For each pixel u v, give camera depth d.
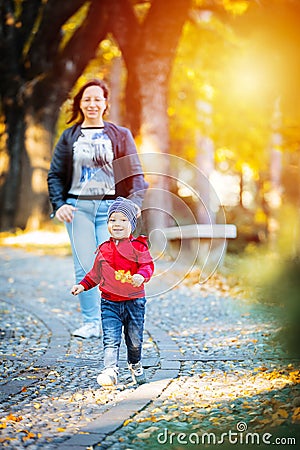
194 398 5.91
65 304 11.37
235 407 5.59
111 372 6.26
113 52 28.25
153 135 18.88
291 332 7.04
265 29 21.00
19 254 18.31
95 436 4.92
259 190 42.03
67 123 8.87
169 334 8.92
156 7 18.72
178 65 28.58
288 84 22.34
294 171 41.47
